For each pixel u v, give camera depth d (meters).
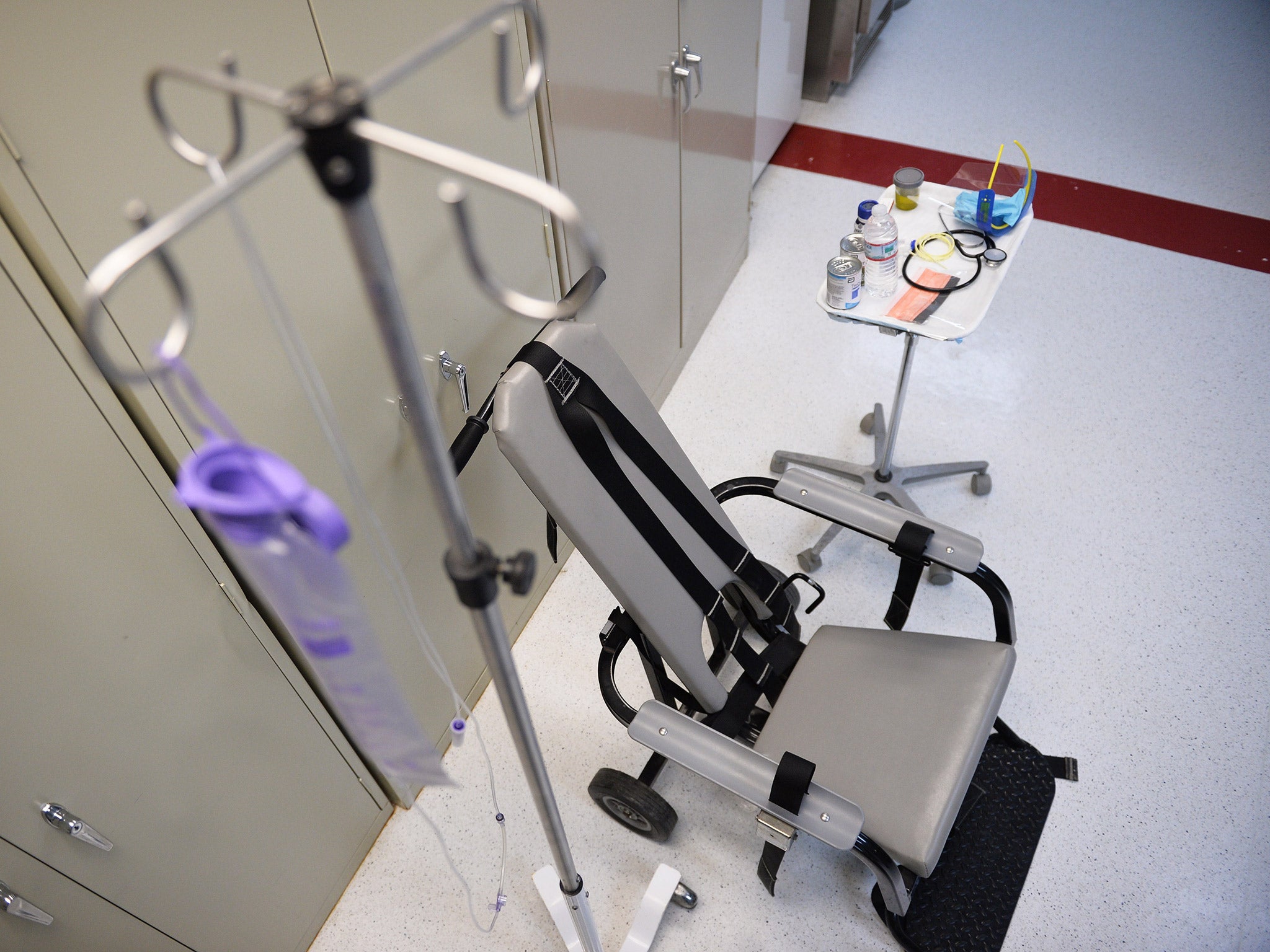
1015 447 2.64
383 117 1.30
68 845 1.23
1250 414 2.66
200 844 1.47
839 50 3.71
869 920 1.84
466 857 1.96
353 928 1.88
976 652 1.72
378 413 1.52
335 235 1.29
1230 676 2.15
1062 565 2.37
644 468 1.62
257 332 1.22
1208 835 1.91
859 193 3.45
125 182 0.99
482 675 2.22
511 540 2.14
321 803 1.75
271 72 1.11
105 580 1.14
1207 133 3.57
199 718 1.37
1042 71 3.92
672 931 1.85
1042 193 3.39
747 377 2.89
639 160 2.17
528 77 0.58
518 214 1.74
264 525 0.57
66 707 1.15
